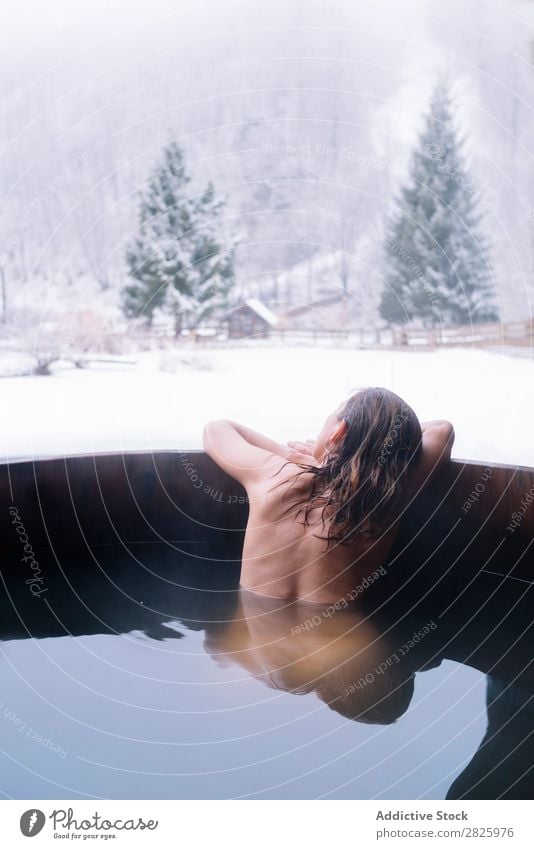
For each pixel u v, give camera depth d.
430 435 1.63
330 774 0.81
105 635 1.23
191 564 1.68
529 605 1.38
